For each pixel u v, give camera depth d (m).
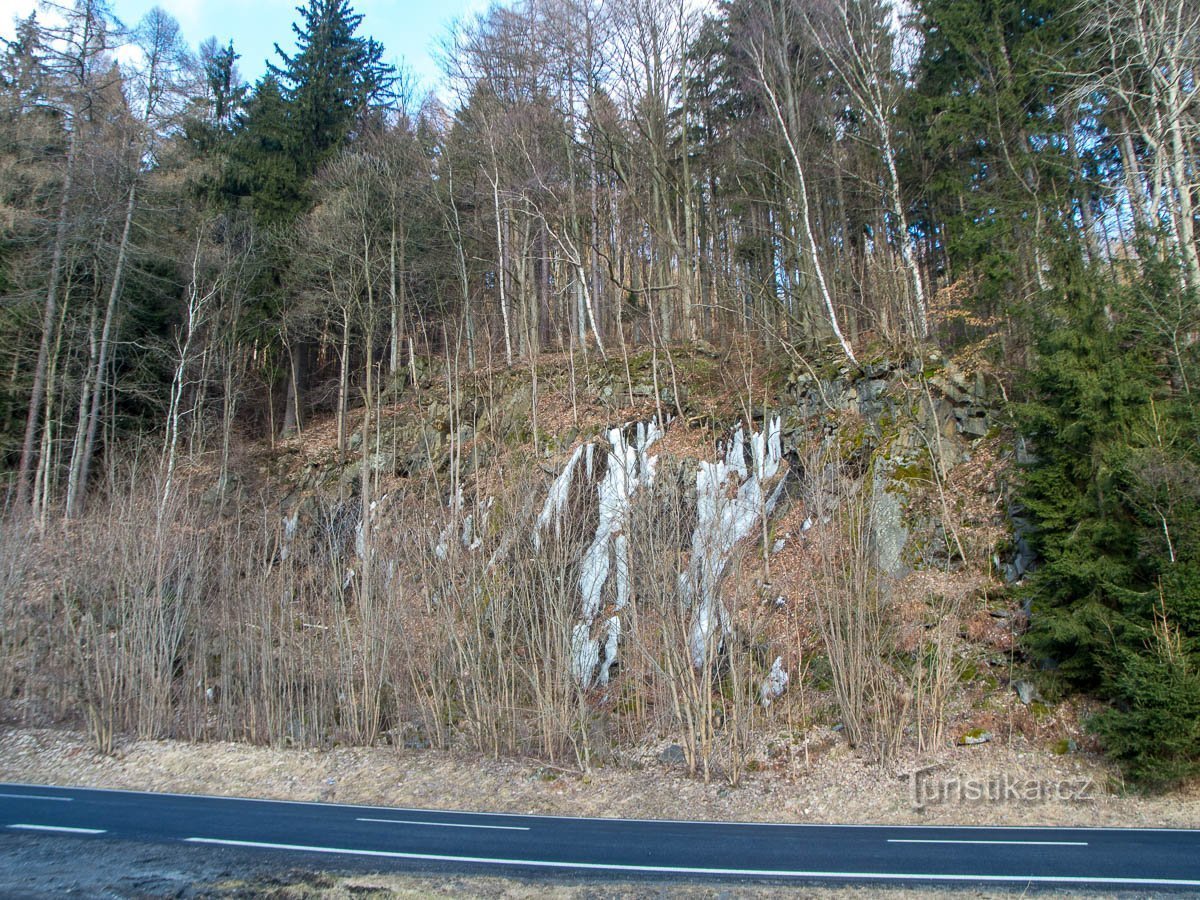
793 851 8.42
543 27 28.47
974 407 18.02
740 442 20.83
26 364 26.95
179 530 18.95
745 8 26.30
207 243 28.30
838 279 25.50
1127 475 12.00
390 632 16.16
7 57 25.50
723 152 28.50
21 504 21.08
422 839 9.09
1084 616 12.18
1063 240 14.77
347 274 30.31
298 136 32.31
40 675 17.75
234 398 28.97
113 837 9.06
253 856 8.12
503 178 29.84
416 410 28.16
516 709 14.74
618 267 31.47
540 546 16.27
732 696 13.96
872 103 22.53
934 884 6.97
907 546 16.36
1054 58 18.66
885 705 12.75
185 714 16.62
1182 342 13.12
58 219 25.09
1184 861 7.74
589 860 7.98
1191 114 17.66
